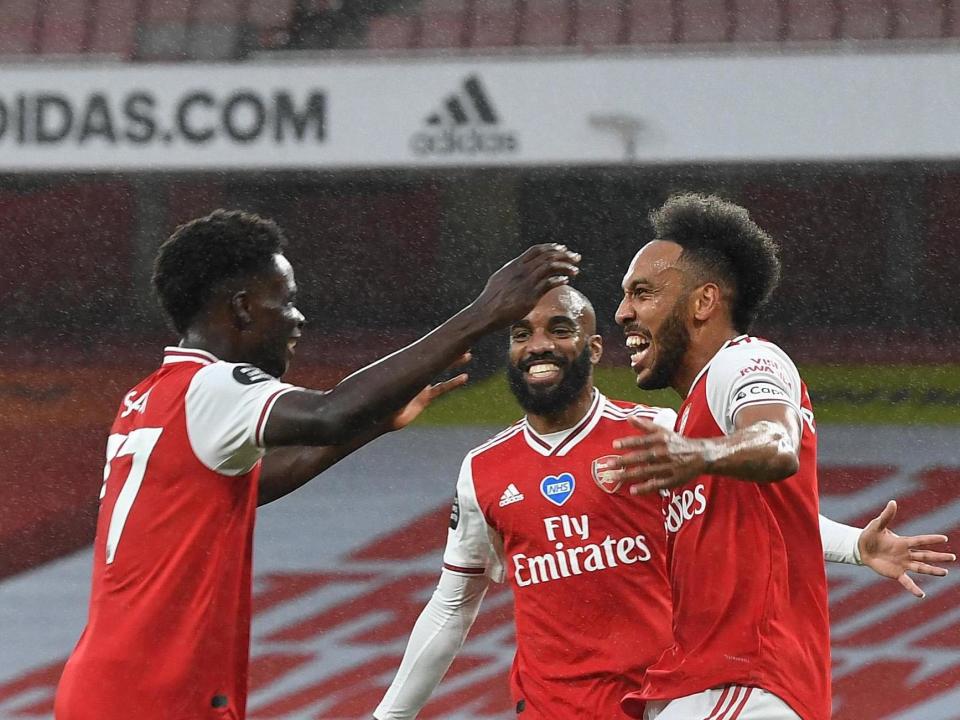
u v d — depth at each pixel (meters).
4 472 45.53
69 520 42.88
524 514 14.45
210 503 10.25
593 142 41.59
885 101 40.69
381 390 9.69
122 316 53.22
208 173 49.88
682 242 11.16
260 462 11.59
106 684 10.06
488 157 41.97
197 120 42.00
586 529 14.27
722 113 41.28
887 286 51.88
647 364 11.21
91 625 10.36
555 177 51.28
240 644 10.53
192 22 46.72
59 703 10.27
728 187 52.16
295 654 33.41
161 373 10.76
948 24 43.81
